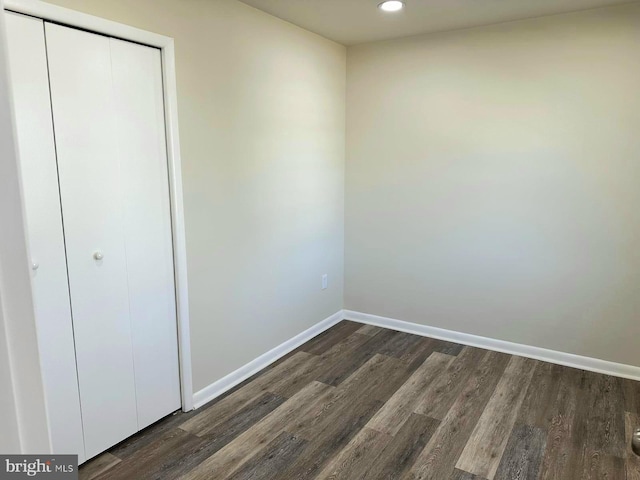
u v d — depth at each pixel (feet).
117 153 6.96
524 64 10.06
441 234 11.67
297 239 11.25
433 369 10.35
